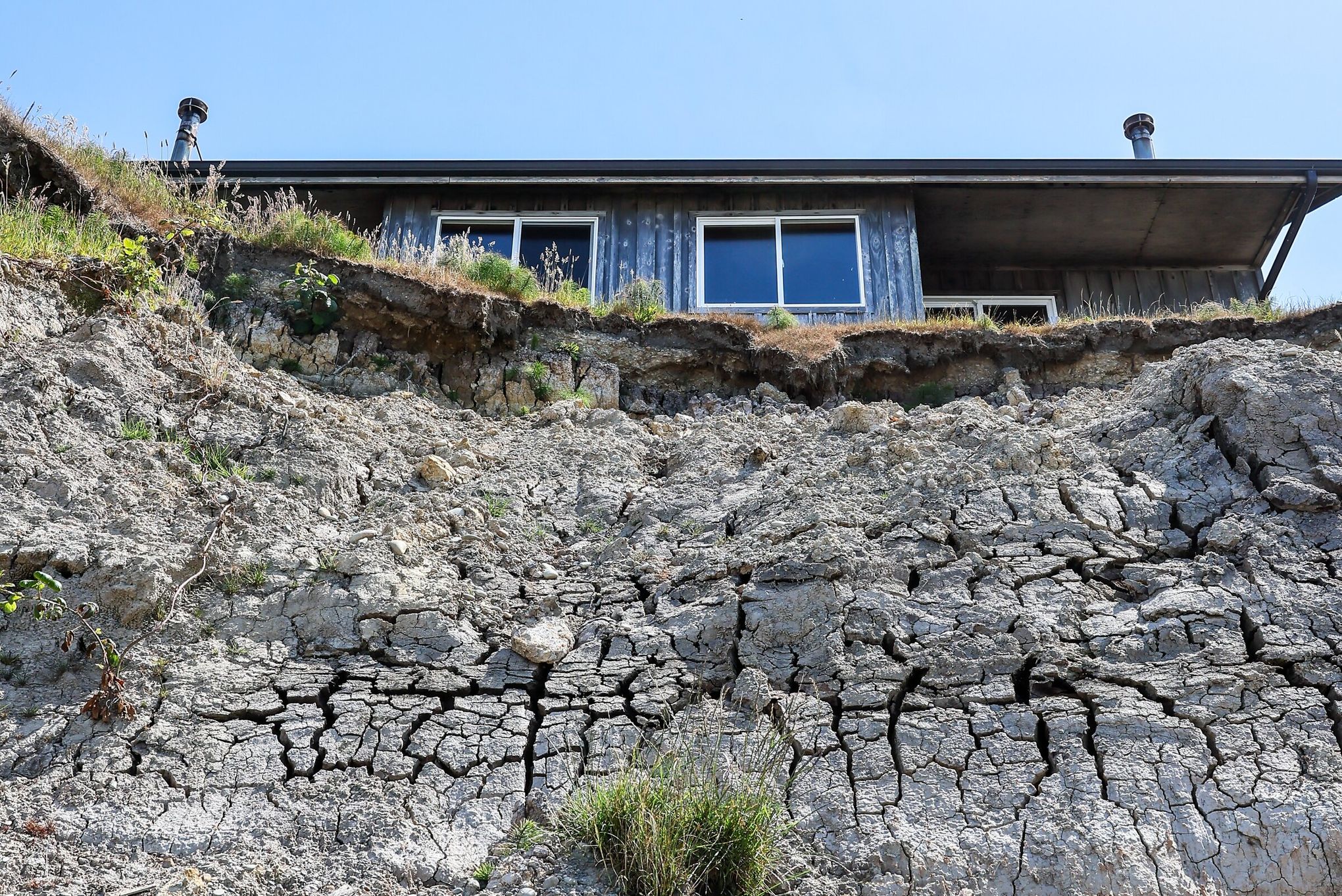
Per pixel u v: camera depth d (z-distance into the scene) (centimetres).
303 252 1049
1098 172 1394
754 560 606
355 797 466
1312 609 531
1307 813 438
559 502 747
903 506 648
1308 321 1099
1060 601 559
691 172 1391
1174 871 429
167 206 1112
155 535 606
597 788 457
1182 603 542
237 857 433
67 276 848
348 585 591
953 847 445
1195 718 485
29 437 654
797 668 539
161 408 752
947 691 516
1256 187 1423
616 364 1095
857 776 477
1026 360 1123
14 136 1013
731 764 480
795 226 1421
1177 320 1126
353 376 977
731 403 1048
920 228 1513
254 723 504
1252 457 638
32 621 537
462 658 556
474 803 469
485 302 1038
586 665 552
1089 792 458
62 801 452
